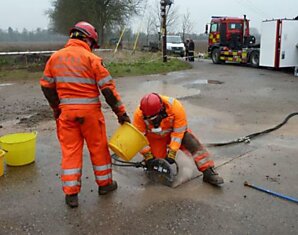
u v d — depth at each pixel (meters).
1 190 4.35
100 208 3.92
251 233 3.45
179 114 4.32
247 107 9.20
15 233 3.47
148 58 24.08
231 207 3.92
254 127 7.24
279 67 17.84
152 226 3.57
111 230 3.51
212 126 7.32
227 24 22.62
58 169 4.99
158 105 4.22
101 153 4.09
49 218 3.73
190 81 14.34
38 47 33.34
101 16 37.69
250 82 13.98
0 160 4.64
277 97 10.64
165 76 16.14
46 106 9.34
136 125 4.55
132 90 11.95
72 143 3.92
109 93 3.84
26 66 17.59
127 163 5.15
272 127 7.21
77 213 3.82
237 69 19.41
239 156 5.49
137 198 4.14
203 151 4.53
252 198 4.13
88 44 3.95
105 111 8.62
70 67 3.74
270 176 4.73
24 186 4.46
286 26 17.39
